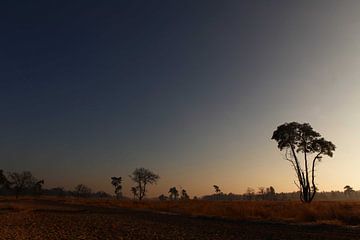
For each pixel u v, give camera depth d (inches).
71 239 754.8
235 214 1283.2
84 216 1411.2
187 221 1146.7
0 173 4284.0
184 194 6107.3
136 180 4409.5
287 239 693.9
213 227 944.3
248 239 709.3
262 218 1120.8
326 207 1269.7
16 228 968.9
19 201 3147.1
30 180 4480.8
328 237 701.9
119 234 828.6
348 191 6884.8
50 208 1982.0
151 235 803.4
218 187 5433.1
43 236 802.8
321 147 1989.4
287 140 2055.9
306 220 1008.9
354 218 948.0
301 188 2050.9
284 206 1537.9
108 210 1839.3
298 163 2055.9
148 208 2009.1
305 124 2057.1
